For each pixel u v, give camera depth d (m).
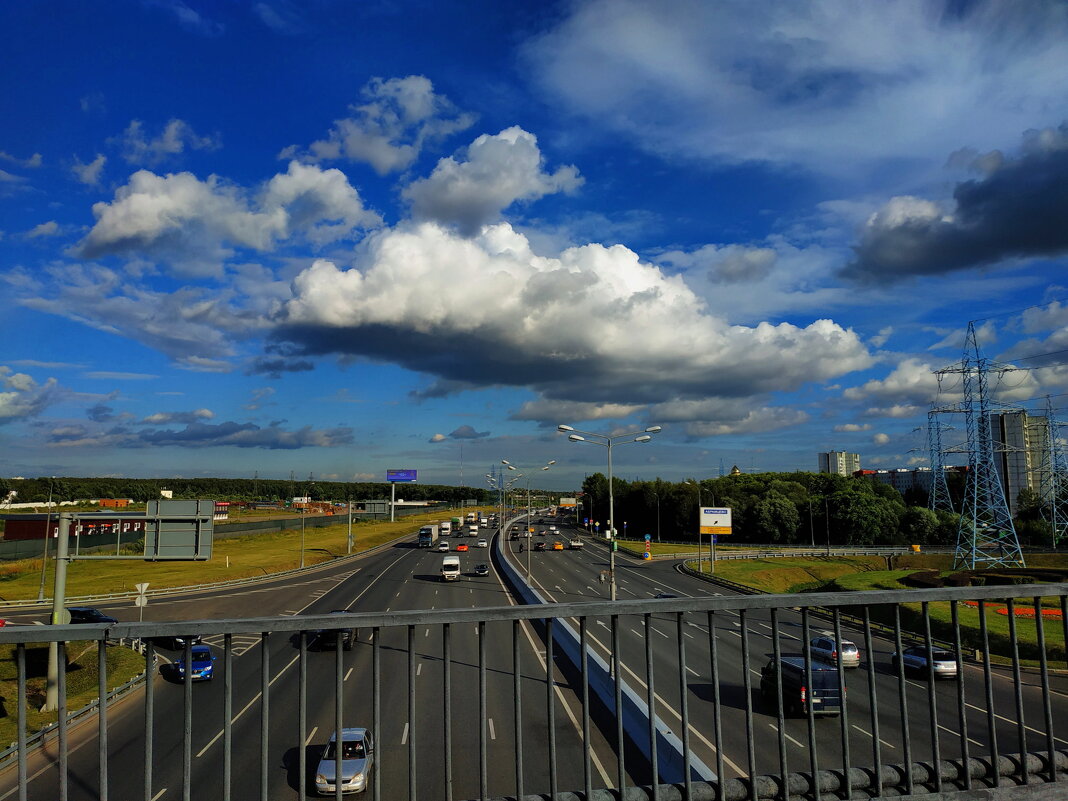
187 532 27.80
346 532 125.25
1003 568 76.31
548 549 107.31
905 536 120.56
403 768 19.52
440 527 125.62
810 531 122.81
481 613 4.96
